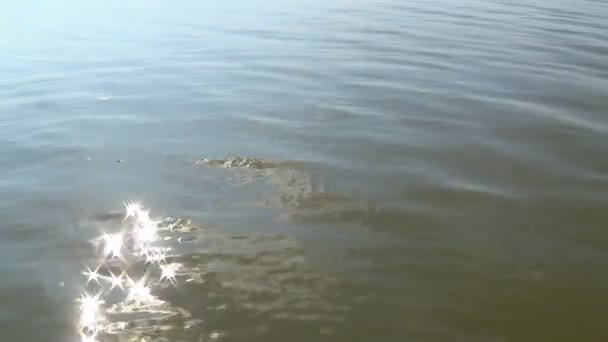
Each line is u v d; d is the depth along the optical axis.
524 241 7.01
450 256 6.72
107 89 13.09
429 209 7.68
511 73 13.31
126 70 14.61
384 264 6.59
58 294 6.12
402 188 8.19
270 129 10.36
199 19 20.56
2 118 11.38
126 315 5.82
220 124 10.69
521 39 16.34
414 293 6.13
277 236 7.12
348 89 12.47
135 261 6.66
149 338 5.51
